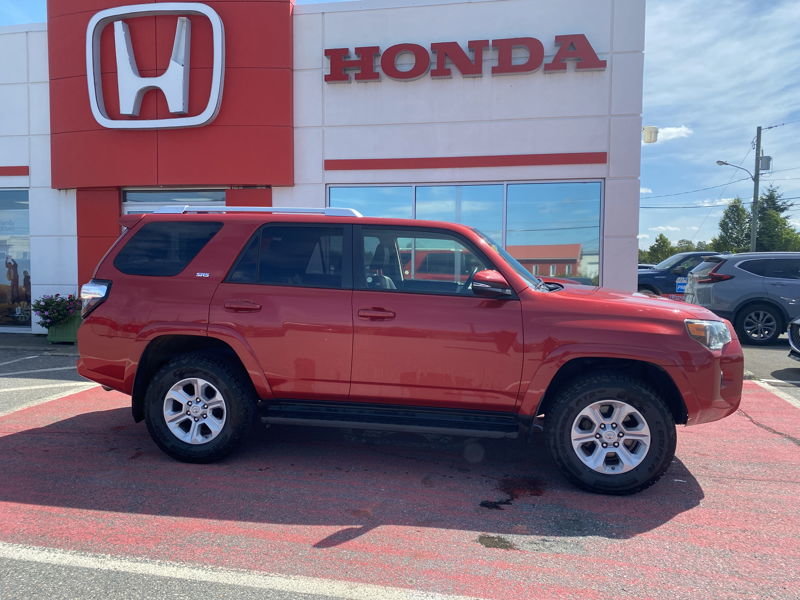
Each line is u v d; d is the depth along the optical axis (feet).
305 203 33.94
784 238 150.82
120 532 11.19
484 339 13.57
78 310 33.45
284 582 9.53
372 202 33.68
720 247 160.25
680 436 17.92
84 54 33.83
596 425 13.21
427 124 32.68
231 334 14.40
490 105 32.01
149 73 33.32
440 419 14.01
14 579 9.56
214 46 32.48
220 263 14.94
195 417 14.75
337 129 33.42
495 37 31.86
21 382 24.38
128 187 35.04
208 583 9.48
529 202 32.24
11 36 35.73
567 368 13.84
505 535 11.31
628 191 31.17
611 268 31.55
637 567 10.16
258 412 15.15
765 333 36.09
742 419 19.77
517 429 13.66
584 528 11.65
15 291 37.63
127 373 14.97
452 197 32.94
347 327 14.07
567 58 30.89
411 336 13.83
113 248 15.69
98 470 14.35
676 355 12.94
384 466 14.98
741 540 11.21
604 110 31.07
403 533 11.33
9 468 14.44
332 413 14.42
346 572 9.87
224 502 12.61
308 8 33.22
